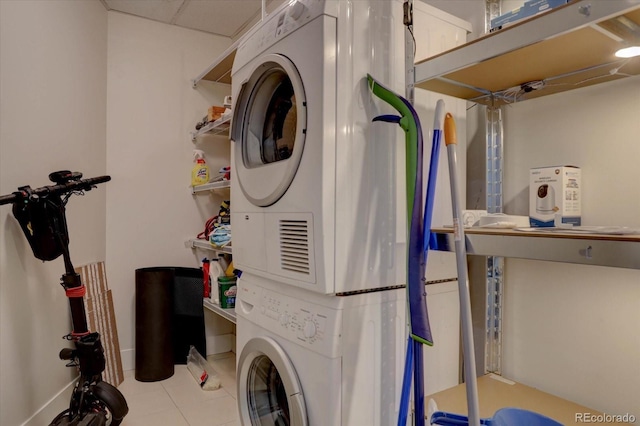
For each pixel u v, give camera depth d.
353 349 1.15
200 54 3.20
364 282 1.18
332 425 1.10
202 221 3.20
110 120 2.85
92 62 2.60
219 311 2.51
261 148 1.59
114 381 2.54
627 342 1.14
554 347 1.32
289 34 1.25
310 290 1.17
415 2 1.36
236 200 1.64
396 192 1.26
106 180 2.07
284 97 1.48
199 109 3.20
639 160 1.12
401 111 1.06
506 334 1.47
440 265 1.43
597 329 1.21
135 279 2.79
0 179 1.71
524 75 1.19
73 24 2.35
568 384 1.28
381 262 1.22
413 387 1.06
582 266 1.25
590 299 1.23
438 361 1.42
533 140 1.40
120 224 2.88
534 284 1.38
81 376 1.85
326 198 1.10
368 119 1.19
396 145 1.26
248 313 1.53
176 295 2.92
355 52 1.16
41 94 2.02
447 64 1.01
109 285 2.83
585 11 0.74
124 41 2.90
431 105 1.40
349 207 1.15
